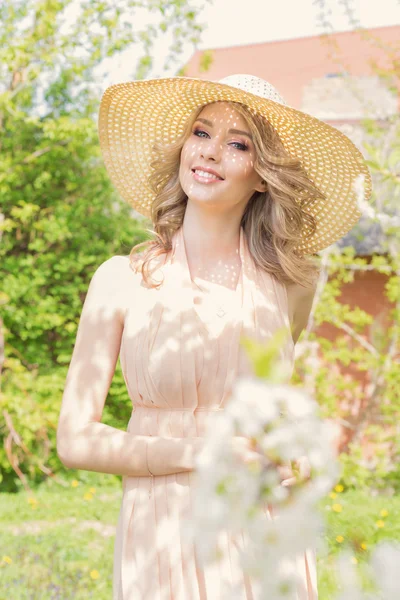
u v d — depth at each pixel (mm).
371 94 10594
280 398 1021
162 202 2596
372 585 909
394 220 2977
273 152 2561
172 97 2779
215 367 2291
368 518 6055
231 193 2457
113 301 2383
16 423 9570
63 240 10758
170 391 2252
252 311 2408
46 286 10727
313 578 2273
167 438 2172
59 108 10383
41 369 10461
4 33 9453
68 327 10250
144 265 2402
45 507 8414
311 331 10078
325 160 2830
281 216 2588
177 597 2119
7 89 10055
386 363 9906
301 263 2660
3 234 10539
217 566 2094
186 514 2150
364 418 10086
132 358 2307
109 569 5863
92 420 2268
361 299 10789
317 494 992
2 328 9641
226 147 2471
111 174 3057
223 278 2490
